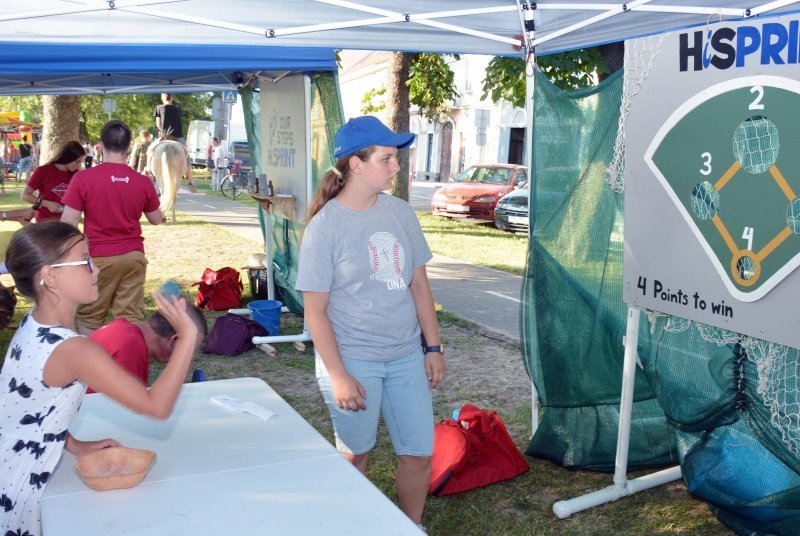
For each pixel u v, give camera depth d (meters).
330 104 6.14
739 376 3.31
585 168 3.97
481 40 4.30
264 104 7.81
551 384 4.29
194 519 1.86
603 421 4.16
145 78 8.45
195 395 2.82
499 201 16.62
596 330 4.04
